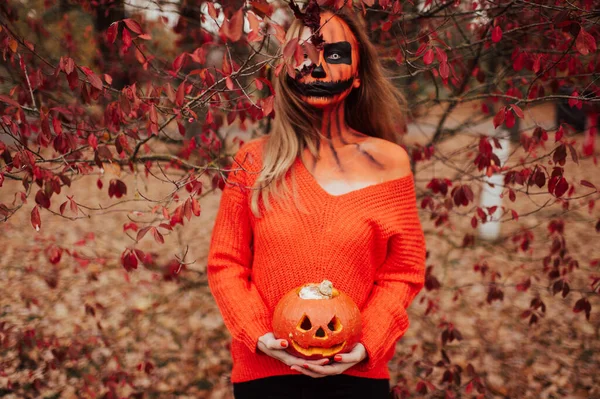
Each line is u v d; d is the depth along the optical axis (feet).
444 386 11.82
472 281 16.16
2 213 6.68
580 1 7.91
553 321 14.35
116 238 19.30
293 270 5.90
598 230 10.34
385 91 7.05
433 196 10.31
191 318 14.42
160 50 11.60
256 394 6.08
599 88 7.38
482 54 10.29
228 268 6.30
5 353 12.52
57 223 21.01
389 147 6.47
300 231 5.97
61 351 10.60
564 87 10.07
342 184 6.20
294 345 5.42
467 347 13.29
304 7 6.45
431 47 6.63
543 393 11.69
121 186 7.66
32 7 11.34
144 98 6.78
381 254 6.26
